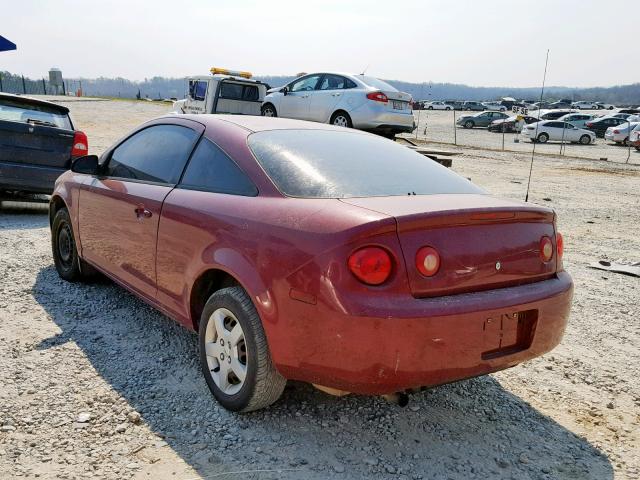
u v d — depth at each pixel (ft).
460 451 9.50
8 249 20.08
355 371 8.27
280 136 11.35
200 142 11.83
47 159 25.96
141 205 12.29
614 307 17.42
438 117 172.55
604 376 12.71
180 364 12.00
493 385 12.03
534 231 9.75
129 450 9.00
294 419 10.12
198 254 10.46
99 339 13.00
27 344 12.50
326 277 8.32
